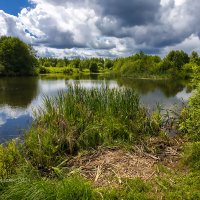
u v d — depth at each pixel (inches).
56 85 1177.4
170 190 154.6
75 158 206.1
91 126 249.0
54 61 4382.4
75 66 4035.4
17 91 917.8
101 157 202.8
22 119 464.4
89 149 225.6
